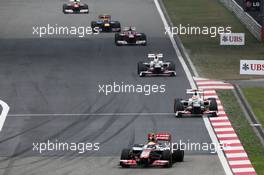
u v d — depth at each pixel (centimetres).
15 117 15962
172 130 14938
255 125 15375
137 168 12512
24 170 12531
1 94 17888
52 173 12338
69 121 15638
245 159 13150
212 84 18850
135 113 16225
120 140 14312
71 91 18125
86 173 12288
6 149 13800
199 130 14938
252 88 18588
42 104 16988
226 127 15175
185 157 13225
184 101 16188
